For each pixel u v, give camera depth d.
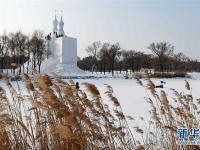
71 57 83.06
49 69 72.19
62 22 93.31
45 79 3.80
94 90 4.16
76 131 3.29
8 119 3.96
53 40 84.25
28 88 4.54
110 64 85.38
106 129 4.28
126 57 89.00
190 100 6.63
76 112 3.34
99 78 57.09
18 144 4.12
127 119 10.19
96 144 3.77
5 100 4.66
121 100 18.22
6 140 4.05
